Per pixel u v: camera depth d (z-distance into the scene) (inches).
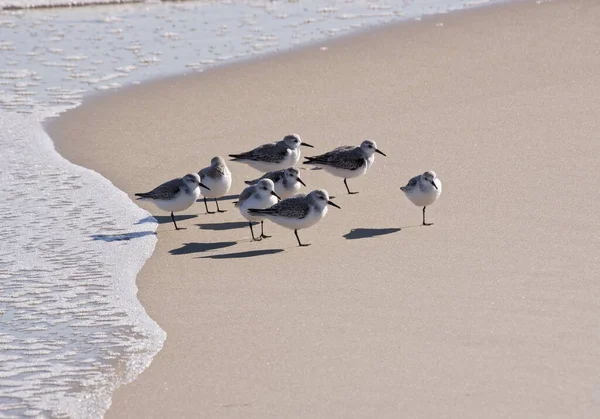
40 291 498.6
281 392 383.6
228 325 450.3
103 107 865.5
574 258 507.5
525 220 568.1
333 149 687.1
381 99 845.2
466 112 794.8
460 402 368.5
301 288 490.9
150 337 440.8
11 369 412.8
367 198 634.8
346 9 1232.8
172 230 598.5
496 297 464.4
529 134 729.6
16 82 952.3
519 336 421.1
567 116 767.1
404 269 508.4
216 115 829.8
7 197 646.5
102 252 553.9
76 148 759.7
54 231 587.2
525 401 366.6
